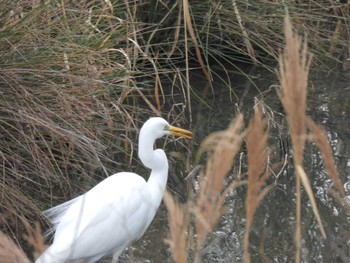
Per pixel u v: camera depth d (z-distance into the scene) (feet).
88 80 31.37
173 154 37.47
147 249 29.43
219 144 13.99
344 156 36.73
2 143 30.14
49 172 29.84
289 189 34.14
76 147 32.37
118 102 34.94
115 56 36.09
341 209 32.12
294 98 14.80
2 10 29.25
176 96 43.47
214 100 43.21
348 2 47.93
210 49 44.83
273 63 47.29
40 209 30.42
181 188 34.32
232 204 32.78
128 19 40.45
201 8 44.06
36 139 31.81
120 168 34.94
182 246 14.17
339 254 28.66
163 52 45.09
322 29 47.14
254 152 14.57
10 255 13.43
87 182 32.76
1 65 29.66
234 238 29.91
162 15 44.01
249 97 43.65
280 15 44.32
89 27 34.68
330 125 40.04
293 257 28.50
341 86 44.93
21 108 29.66
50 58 30.73
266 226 31.01
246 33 44.06
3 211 29.07
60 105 30.99
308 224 31.09
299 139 15.35
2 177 29.22
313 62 46.78
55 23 31.12
